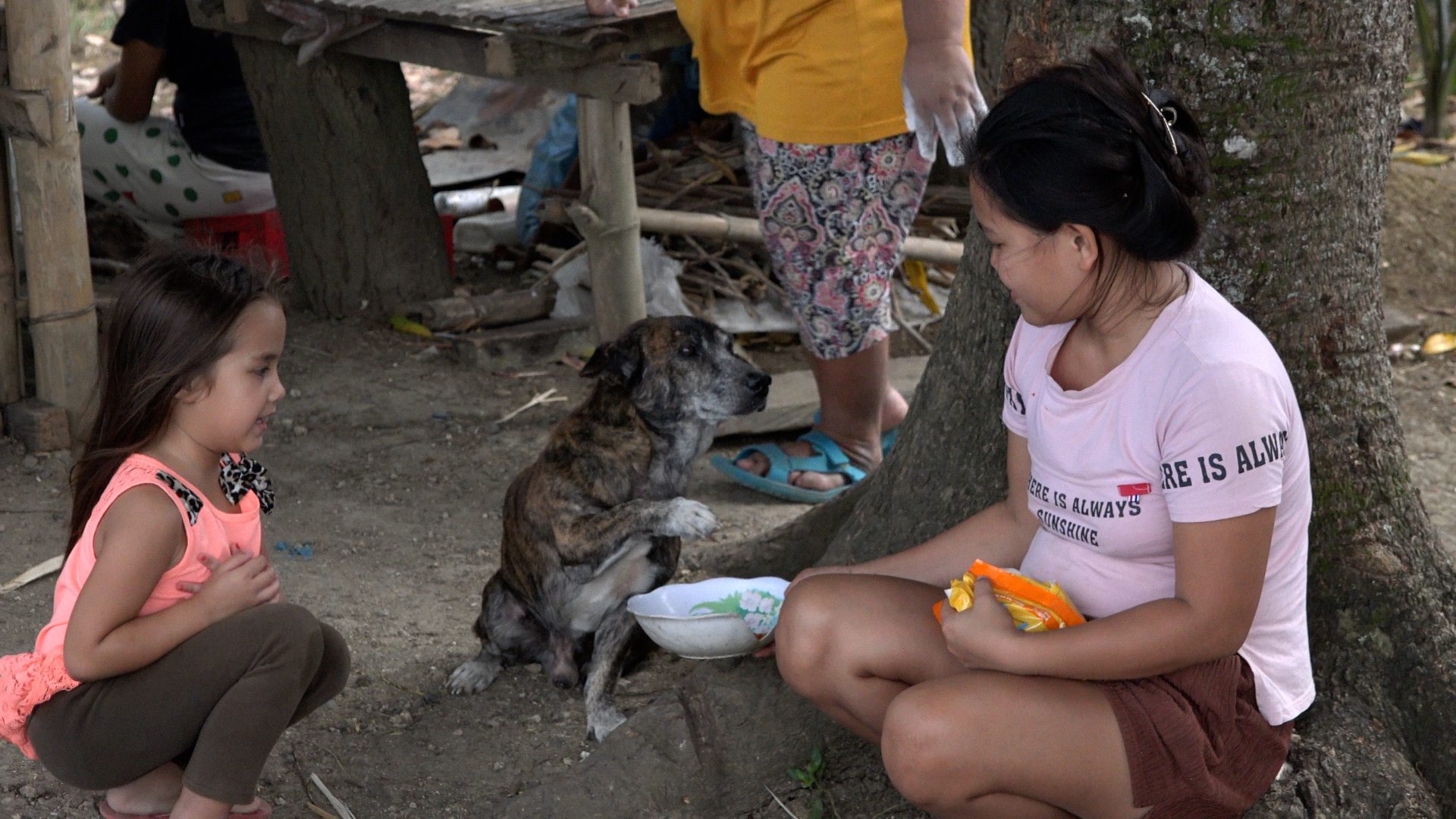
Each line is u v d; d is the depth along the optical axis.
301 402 5.36
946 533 2.74
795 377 5.61
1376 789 2.66
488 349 5.83
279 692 2.38
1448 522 4.34
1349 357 2.92
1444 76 8.52
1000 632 2.24
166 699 2.36
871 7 3.83
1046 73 2.11
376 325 6.15
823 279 4.27
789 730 2.96
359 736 3.22
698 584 3.01
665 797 2.89
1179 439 2.13
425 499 4.68
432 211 6.35
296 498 4.59
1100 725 2.23
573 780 2.89
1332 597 2.91
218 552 2.43
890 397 4.91
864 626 2.55
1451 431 5.20
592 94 4.95
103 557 2.28
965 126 3.56
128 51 6.04
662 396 3.61
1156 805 2.27
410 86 10.53
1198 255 2.81
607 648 3.32
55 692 2.36
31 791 2.84
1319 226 2.83
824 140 3.97
